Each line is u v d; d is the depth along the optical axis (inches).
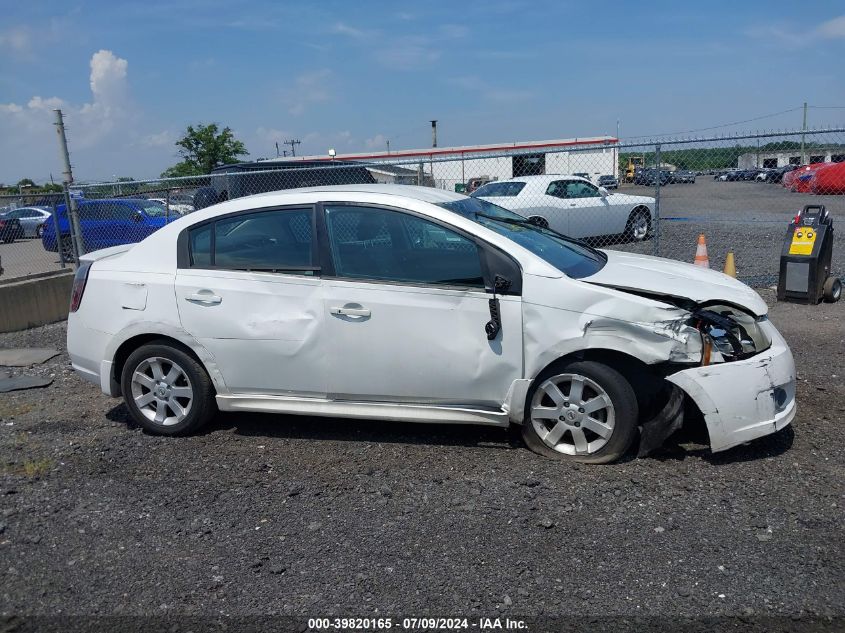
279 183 492.7
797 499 158.2
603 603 124.6
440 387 183.3
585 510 156.6
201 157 1290.6
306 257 190.9
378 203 188.4
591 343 170.4
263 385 196.1
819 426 197.6
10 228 561.9
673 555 138.3
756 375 169.9
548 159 841.5
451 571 135.6
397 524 153.6
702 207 725.9
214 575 136.8
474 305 178.2
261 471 182.9
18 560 143.5
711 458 179.8
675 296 177.2
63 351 331.9
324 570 137.3
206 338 196.2
